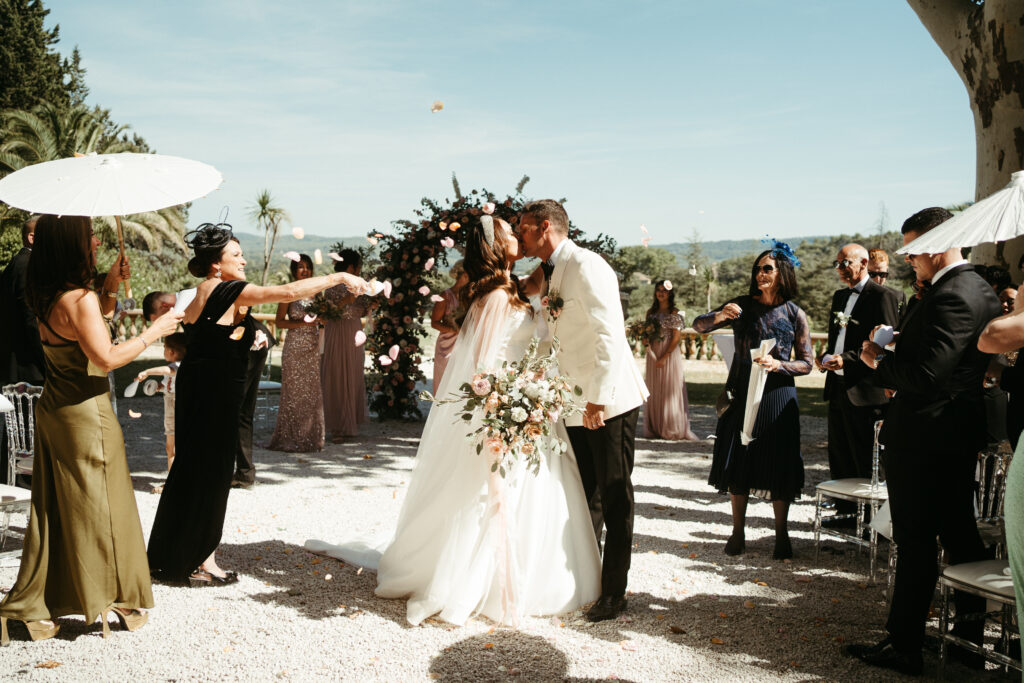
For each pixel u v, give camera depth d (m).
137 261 30.34
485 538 3.86
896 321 5.46
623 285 9.68
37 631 3.52
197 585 4.21
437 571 3.86
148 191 3.35
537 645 3.56
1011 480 2.44
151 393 6.42
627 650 3.52
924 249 2.90
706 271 47.28
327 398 9.04
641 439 9.67
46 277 3.37
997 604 3.44
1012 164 6.11
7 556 4.22
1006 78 6.06
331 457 7.98
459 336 4.08
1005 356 4.04
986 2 6.21
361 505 6.05
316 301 8.52
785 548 4.90
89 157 3.48
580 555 4.05
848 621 3.90
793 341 4.88
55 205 3.20
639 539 5.31
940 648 3.40
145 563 3.68
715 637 3.68
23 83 40.62
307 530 5.36
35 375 5.56
